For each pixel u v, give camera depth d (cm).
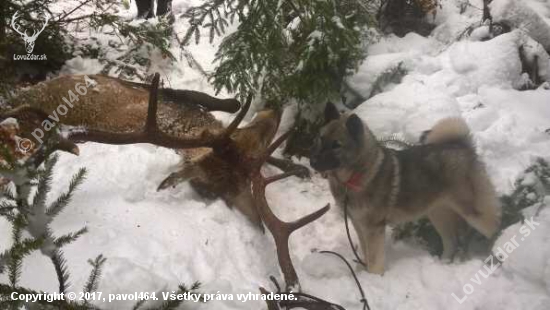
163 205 177
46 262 126
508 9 282
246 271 161
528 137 202
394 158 169
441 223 179
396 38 286
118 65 261
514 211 174
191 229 165
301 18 209
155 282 127
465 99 236
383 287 167
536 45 269
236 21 289
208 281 145
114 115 215
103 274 125
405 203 170
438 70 259
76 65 258
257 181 176
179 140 171
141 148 200
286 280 160
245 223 184
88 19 283
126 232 151
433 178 170
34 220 91
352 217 175
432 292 163
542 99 242
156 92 160
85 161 184
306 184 223
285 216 204
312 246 190
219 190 186
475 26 292
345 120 163
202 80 268
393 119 223
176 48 284
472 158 170
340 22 206
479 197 169
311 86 220
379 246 171
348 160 160
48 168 96
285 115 247
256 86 224
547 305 147
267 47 205
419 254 184
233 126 177
